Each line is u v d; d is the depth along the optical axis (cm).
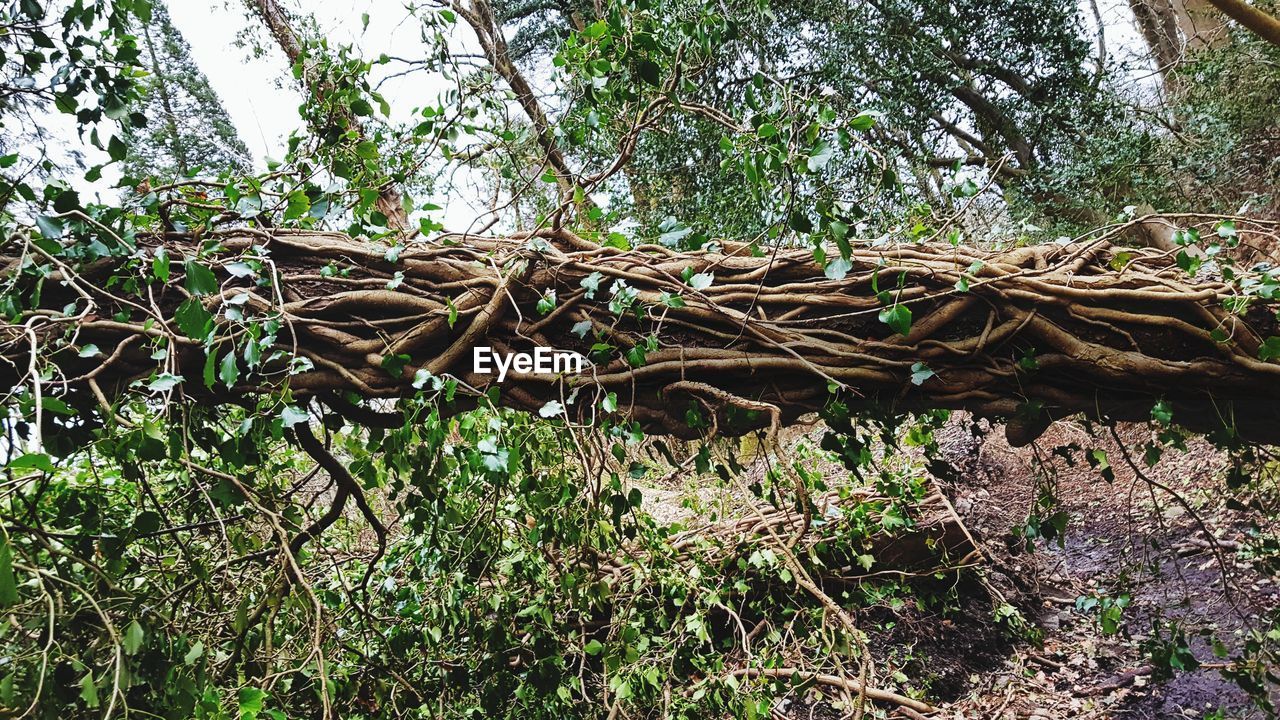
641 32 167
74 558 123
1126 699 338
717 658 224
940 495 412
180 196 175
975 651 387
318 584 252
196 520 193
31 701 111
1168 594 388
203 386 164
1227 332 149
